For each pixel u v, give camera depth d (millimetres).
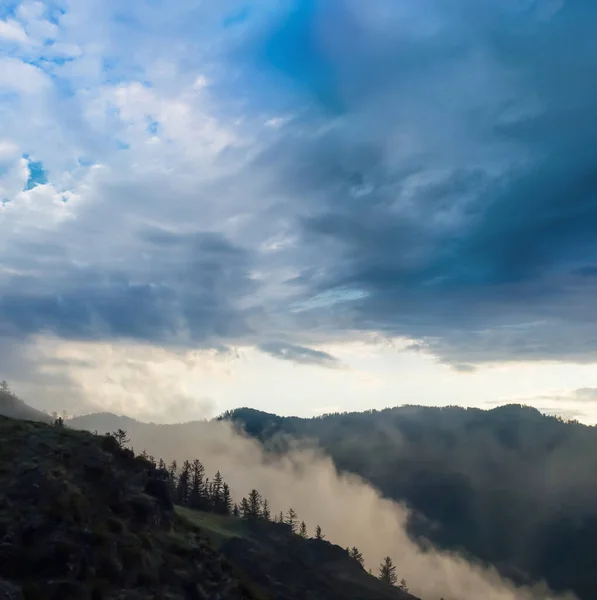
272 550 124688
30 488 49250
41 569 42531
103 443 63719
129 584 47344
